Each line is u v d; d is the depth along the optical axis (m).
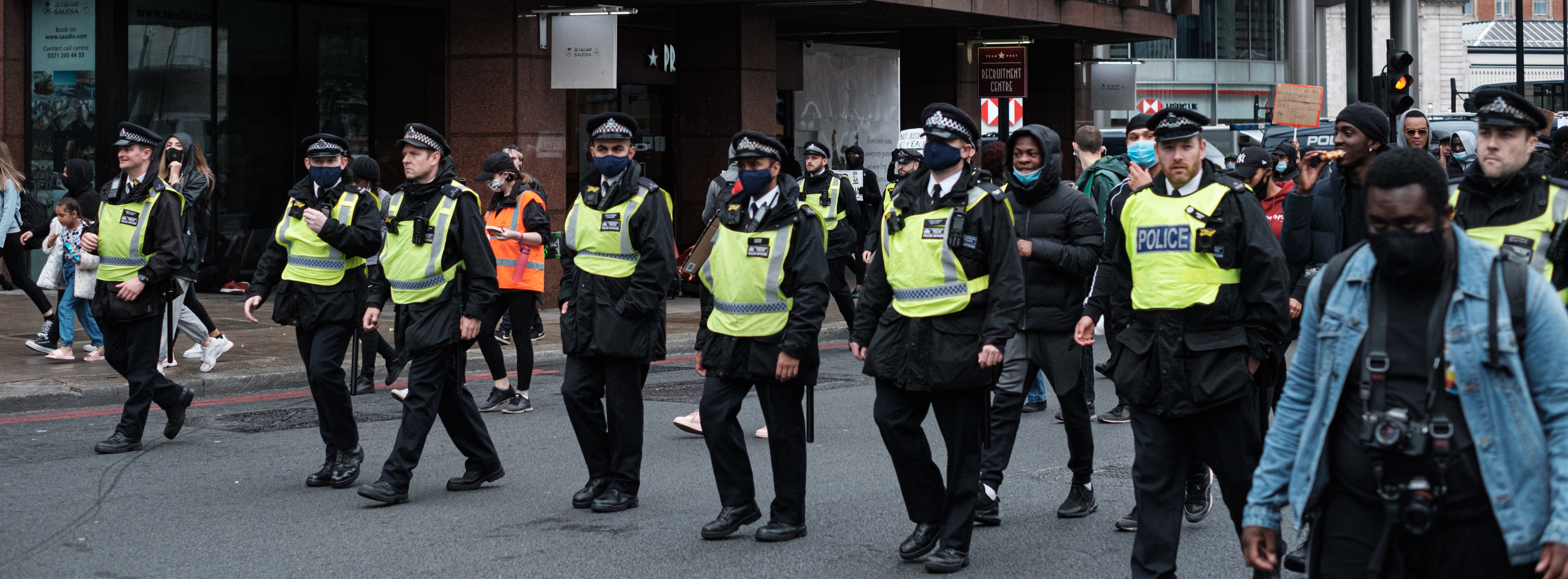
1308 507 3.14
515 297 9.03
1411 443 2.94
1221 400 4.61
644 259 6.08
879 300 5.36
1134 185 6.37
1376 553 3.00
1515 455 2.90
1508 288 2.93
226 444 7.94
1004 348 5.00
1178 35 41.31
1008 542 5.80
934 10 18.33
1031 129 6.22
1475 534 2.96
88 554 5.50
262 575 5.20
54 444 7.89
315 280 6.66
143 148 7.52
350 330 6.82
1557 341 2.91
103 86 16.17
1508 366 2.90
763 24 17.84
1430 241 2.92
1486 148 4.41
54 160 16.25
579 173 18.89
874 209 14.40
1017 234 6.24
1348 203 5.74
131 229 7.45
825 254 5.63
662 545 5.70
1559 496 2.86
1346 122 5.54
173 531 5.88
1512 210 4.43
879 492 6.72
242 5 17.28
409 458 6.41
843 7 17.83
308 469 7.23
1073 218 6.17
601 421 6.35
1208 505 6.12
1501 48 70.88
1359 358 3.07
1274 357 4.75
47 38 16.17
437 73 18.81
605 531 5.93
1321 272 3.22
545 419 8.86
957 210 5.05
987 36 22.44
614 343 6.11
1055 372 6.14
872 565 5.41
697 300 17.14
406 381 10.49
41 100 16.19
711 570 5.31
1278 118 13.81
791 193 5.64
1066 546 5.72
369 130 18.42
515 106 15.43
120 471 7.12
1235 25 42.66
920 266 5.12
